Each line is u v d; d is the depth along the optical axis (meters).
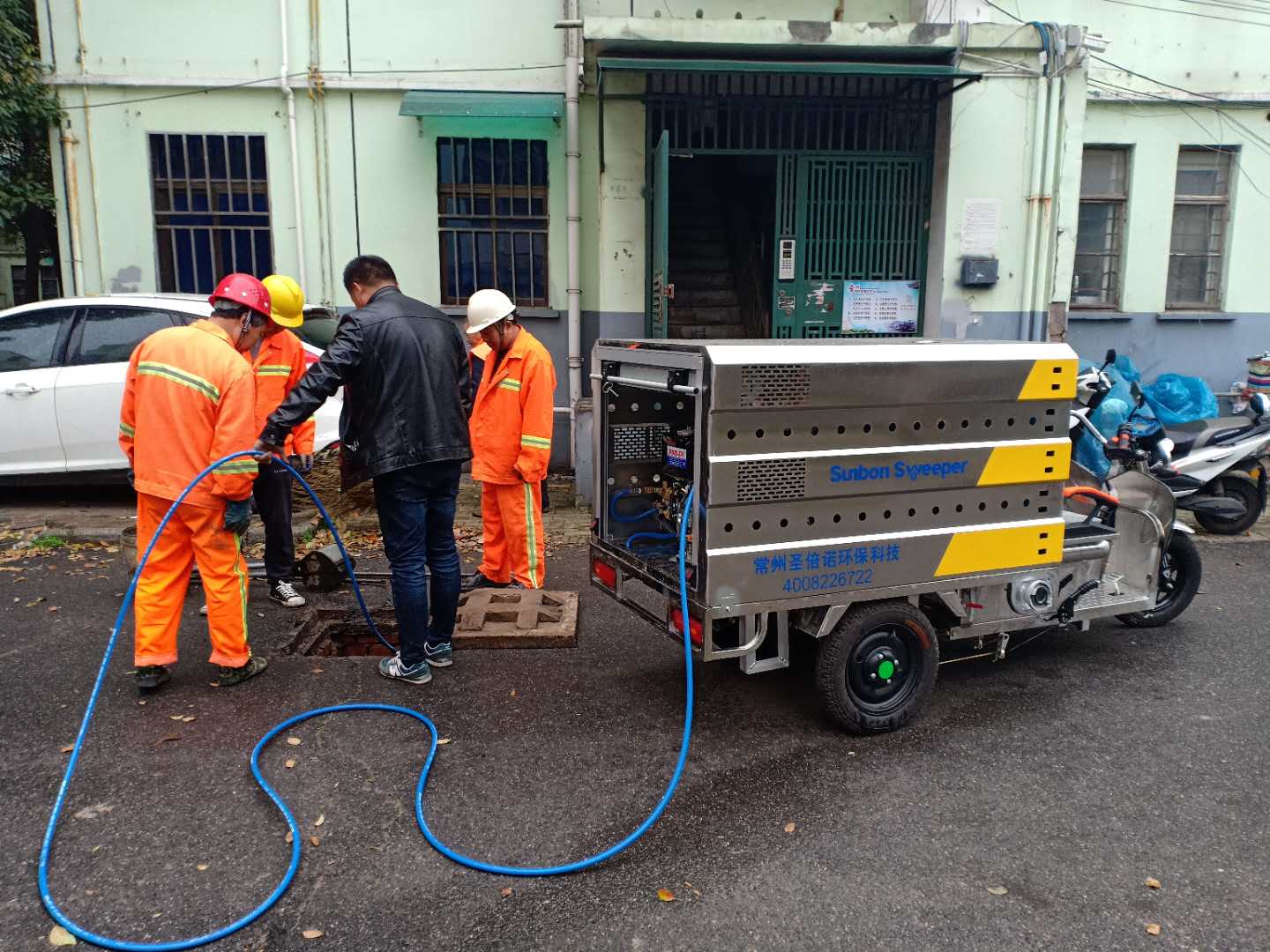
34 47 8.43
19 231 11.55
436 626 4.30
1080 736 3.71
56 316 6.93
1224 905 2.64
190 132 8.40
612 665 4.40
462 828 3.00
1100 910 2.62
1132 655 4.61
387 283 4.19
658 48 7.62
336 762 3.41
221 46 8.33
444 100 8.09
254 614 4.99
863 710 3.64
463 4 8.37
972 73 7.40
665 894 2.67
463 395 4.42
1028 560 3.81
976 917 2.58
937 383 3.48
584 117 8.57
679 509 3.88
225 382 3.77
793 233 8.38
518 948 2.45
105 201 8.45
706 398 3.17
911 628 3.67
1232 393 9.96
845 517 3.42
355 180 8.55
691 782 3.32
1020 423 3.68
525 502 5.17
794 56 7.86
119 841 2.89
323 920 2.55
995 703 4.02
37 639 4.61
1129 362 8.05
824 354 3.28
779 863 2.83
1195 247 10.12
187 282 8.66
